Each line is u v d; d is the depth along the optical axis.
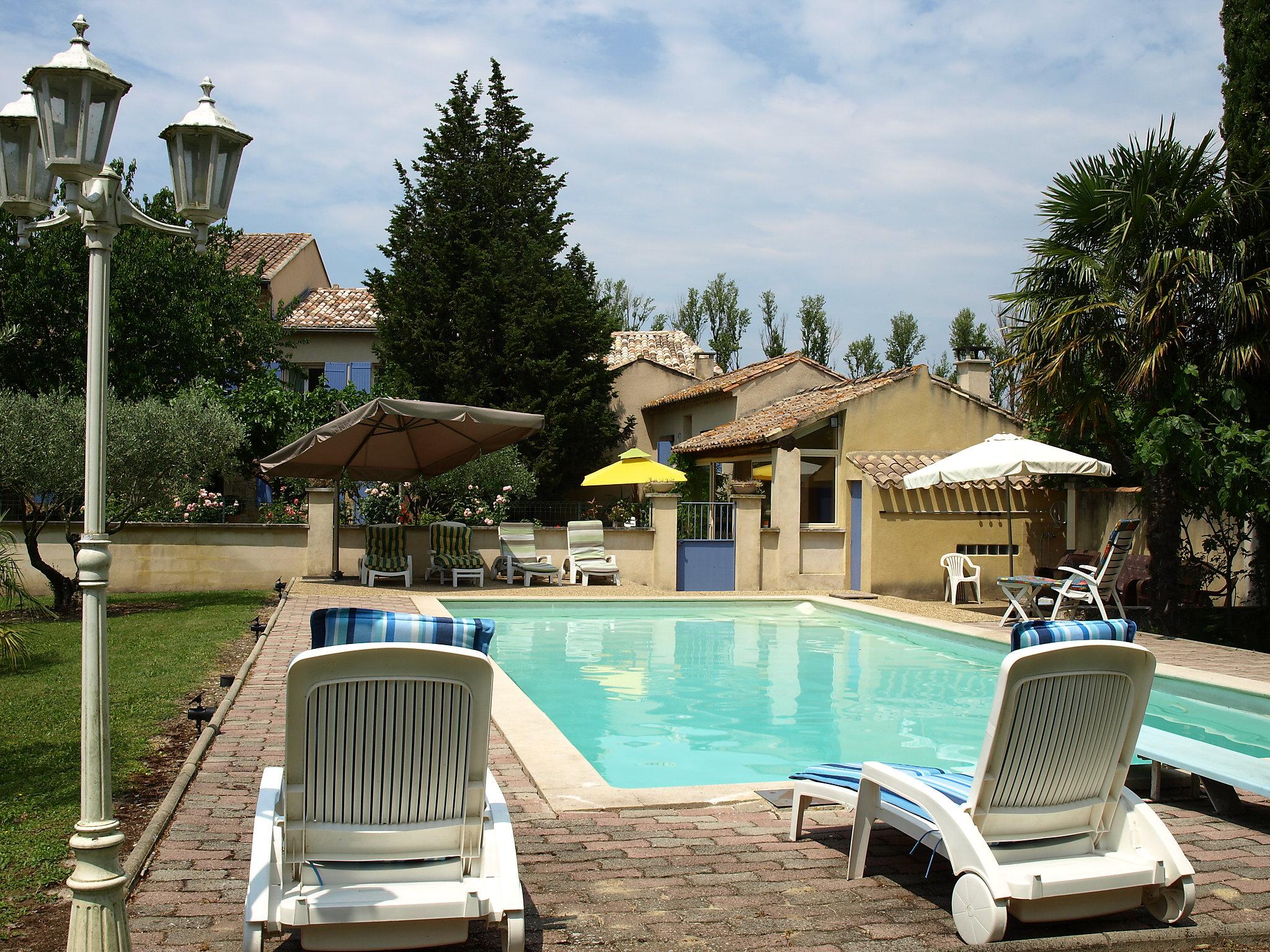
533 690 9.20
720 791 5.15
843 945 3.30
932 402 18.00
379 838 3.16
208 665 8.37
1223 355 11.92
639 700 8.78
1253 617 13.84
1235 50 12.83
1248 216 11.95
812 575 17.45
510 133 28.61
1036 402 13.59
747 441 18.92
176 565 15.69
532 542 17.00
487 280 24.56
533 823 4.60
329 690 3.00
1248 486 11.75
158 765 5.36
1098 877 3.42
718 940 3.32
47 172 3.84
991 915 3.25
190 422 12.18
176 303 20.03
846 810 4.91
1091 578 11.93
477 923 3.47
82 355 18.75
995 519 17.11
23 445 10.79
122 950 2.89
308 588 14.82
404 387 23.94
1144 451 12.05
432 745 3.13
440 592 15.14
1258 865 4.25
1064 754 3.55
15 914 3.35
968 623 12.55
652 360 30.12
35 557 11.86
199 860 3.90
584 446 25.72
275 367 25.67
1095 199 12.52
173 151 3.76
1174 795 5.39
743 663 10.74
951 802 3.52
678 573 17.36
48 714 6.46
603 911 3.56
